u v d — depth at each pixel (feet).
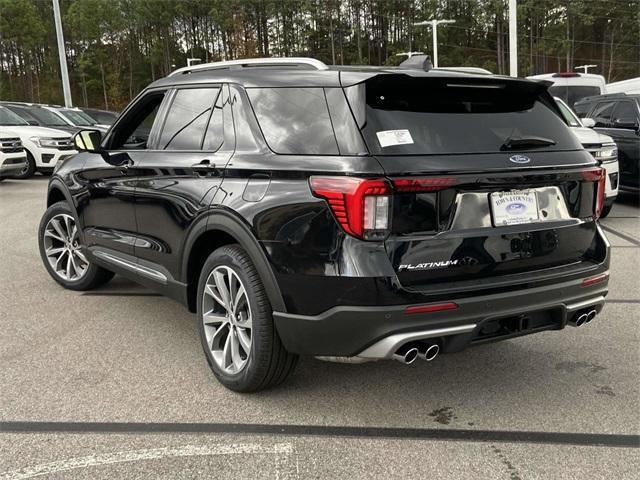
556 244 10.84
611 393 11.62
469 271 9.91
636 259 21.72
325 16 237.04
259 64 12.50
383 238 9.35
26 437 10.03
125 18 224.12
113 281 19.33
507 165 10.11
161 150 13.56
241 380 11.25
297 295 9.93
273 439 10.01
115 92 214.07
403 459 9.41
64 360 13.17
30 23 197.57
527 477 8.93
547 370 12.67
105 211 15.52
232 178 11.27
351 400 11.37
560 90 49.88
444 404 11.22
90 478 8.94
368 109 9.86
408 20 247.09
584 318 11.31
